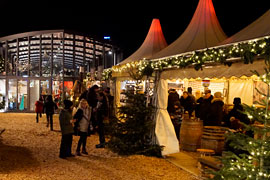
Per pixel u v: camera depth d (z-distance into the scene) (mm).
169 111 10367
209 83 12906
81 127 8250
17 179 5844
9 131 11992
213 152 7145
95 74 17250
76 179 6062
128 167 7090
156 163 7605
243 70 5449
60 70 22828
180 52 7676
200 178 6305
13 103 22781
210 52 6145
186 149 9156
